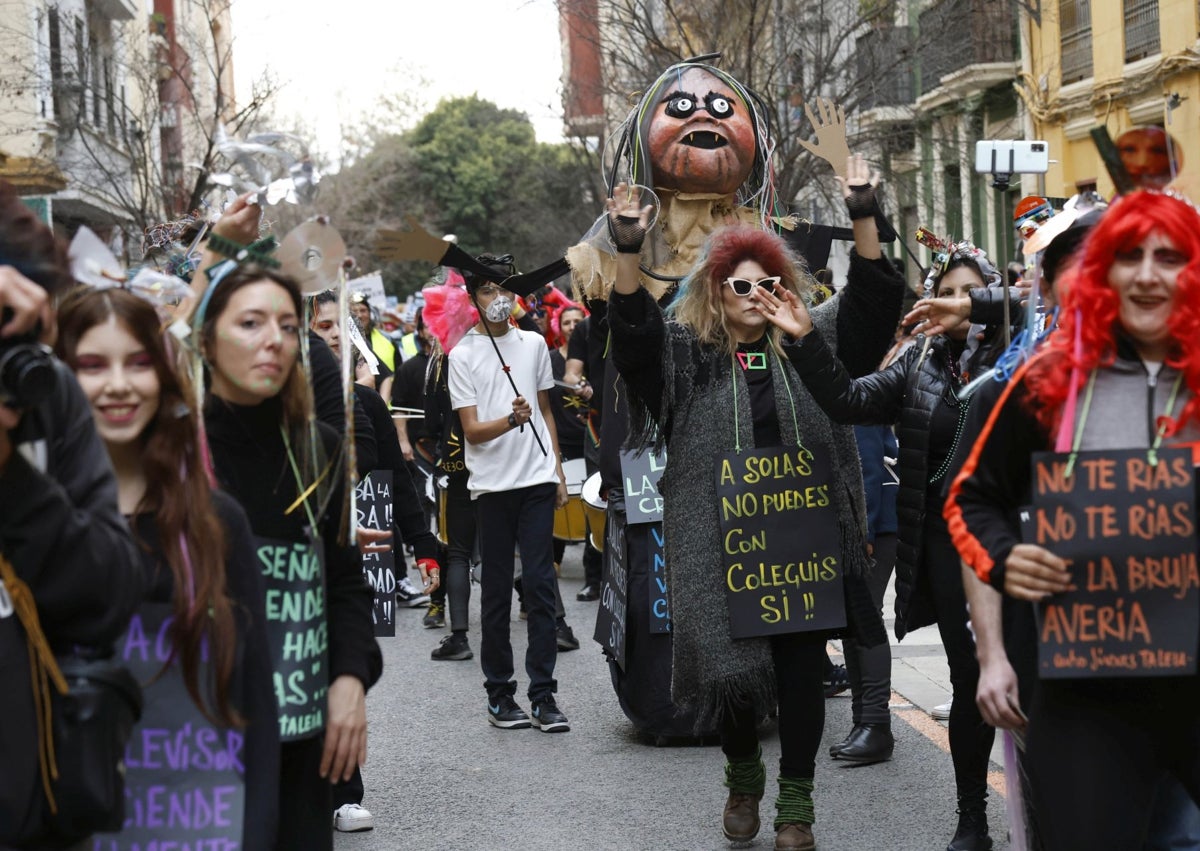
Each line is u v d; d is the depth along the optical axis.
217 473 3.40
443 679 8.52
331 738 3.50
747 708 5.21
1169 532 3.04
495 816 5.84
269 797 3.07
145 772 3.01
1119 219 3.05
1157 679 3.08
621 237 4.97
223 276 3.39
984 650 3.43
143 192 21.62
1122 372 3.14
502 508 7.30
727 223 7.20
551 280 6.85
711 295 5.15
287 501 3.46
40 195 21.77
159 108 23.19
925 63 22.64
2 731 2.57
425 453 10.55
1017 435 3.25
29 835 2.61
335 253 3.51
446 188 53.69
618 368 5.13
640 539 6.81
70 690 2.63
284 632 3.43
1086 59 20.28
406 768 6.61
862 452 6.83
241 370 3.36
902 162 22.12
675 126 6.98
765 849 5.34
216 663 2.99
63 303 2.99
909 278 23.81
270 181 3.61
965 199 22.91
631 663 6.88
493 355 7.52
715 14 17.80
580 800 6.02
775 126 16.19
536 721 7.24
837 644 8.81
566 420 11.14
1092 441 3.13
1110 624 3.05
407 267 53.88
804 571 5.07
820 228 7.35
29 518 2.56
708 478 5.14
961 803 5.12
